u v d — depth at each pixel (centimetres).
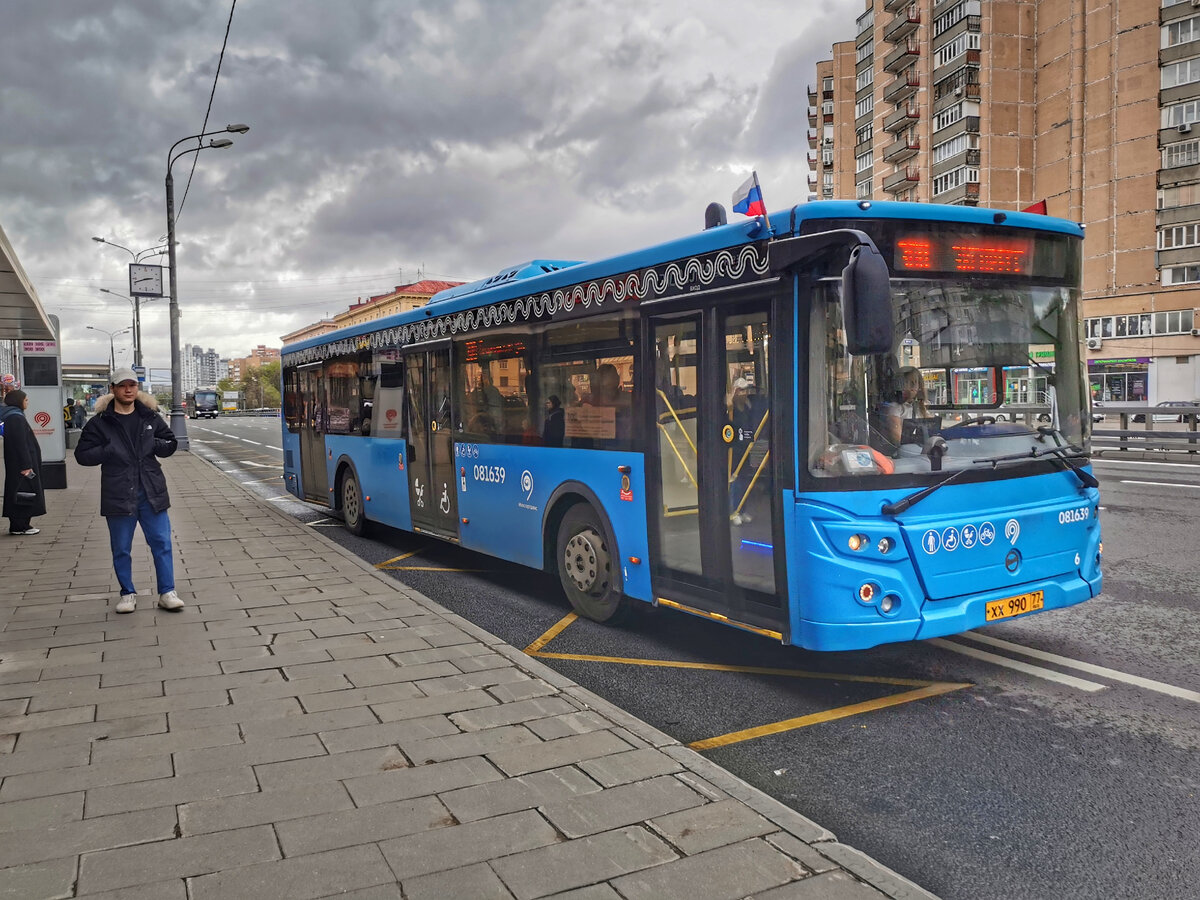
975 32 5703
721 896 285
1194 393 4881
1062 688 523
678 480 586
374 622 644
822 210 486
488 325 821
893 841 349
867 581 476
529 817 338
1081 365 561
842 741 451
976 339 517
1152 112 4975
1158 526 1052
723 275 541
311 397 1336
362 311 11150
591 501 674
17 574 840
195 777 377
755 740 455
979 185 5750
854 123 8144
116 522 674
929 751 437
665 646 630
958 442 509
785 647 623
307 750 405
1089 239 5312
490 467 823
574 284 689
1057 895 310
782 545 501
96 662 546
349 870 301
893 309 493
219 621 649
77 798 357
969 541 499
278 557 925
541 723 438
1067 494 548
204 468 2361
